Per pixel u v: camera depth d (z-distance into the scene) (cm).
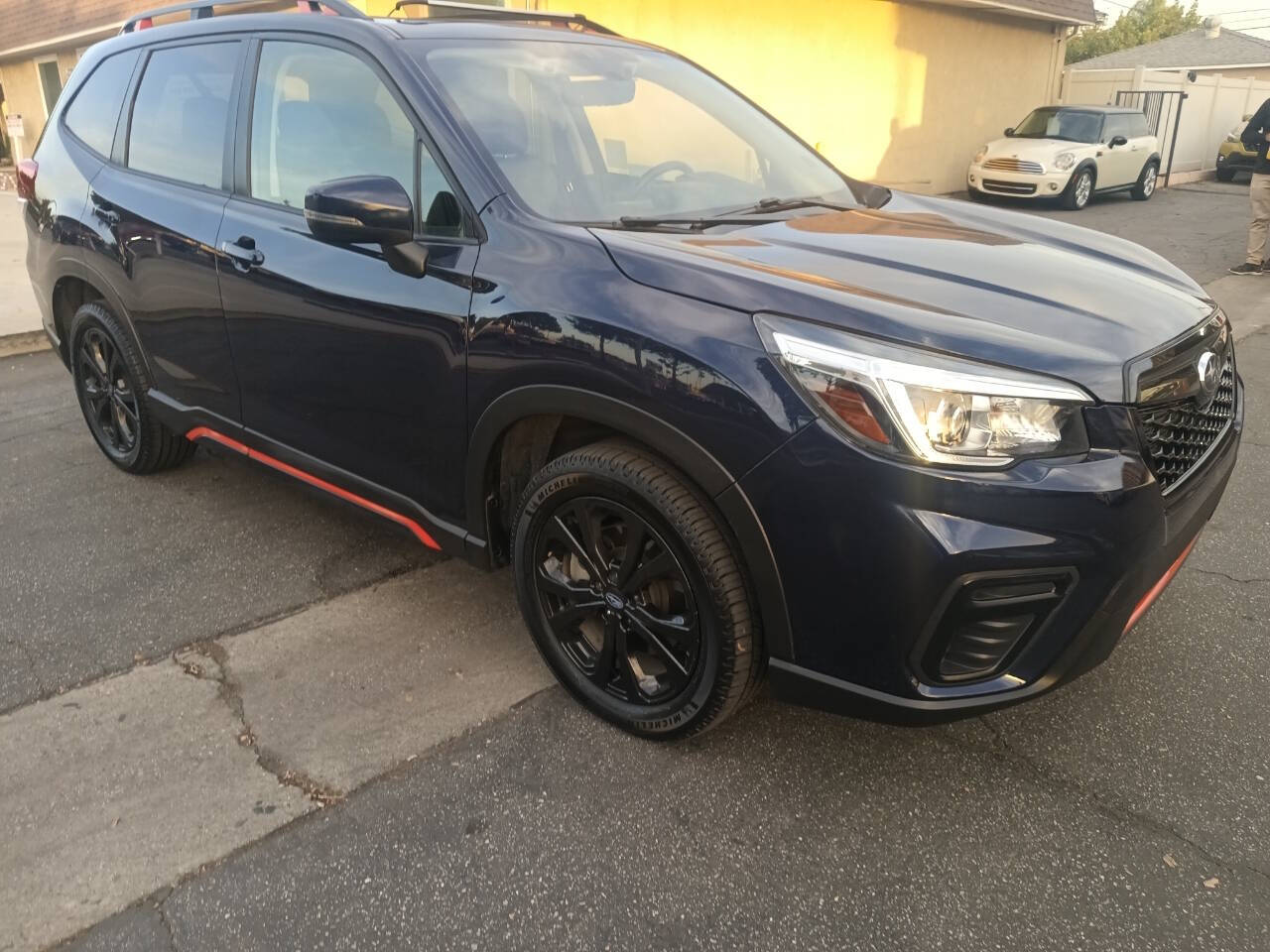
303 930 195
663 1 1139
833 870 210
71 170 397
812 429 196
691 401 208
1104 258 280
